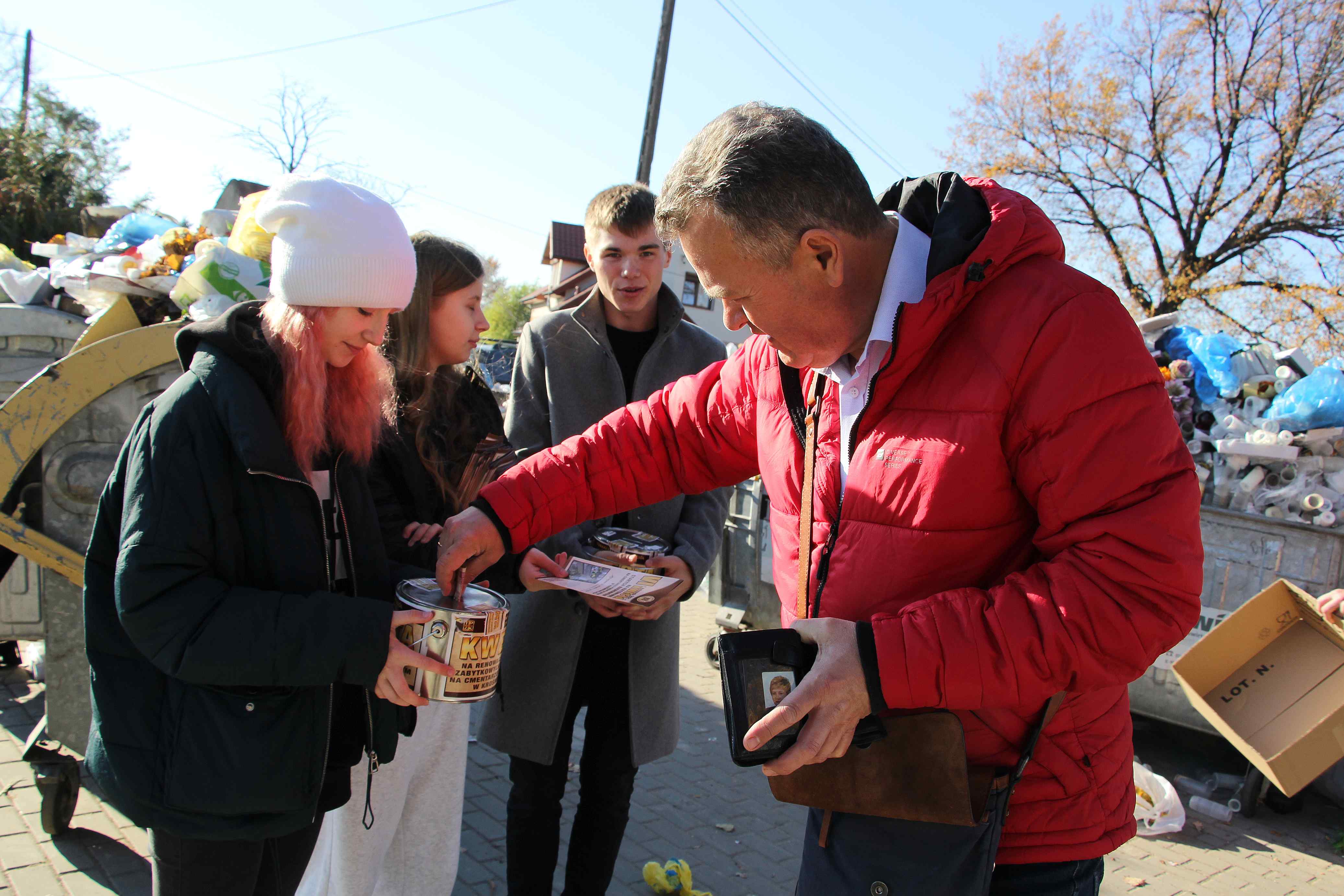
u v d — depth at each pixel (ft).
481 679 5.52
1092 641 4.08
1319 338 63.26
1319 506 14.85
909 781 4.63
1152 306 71.56
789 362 5.08
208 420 5.12
